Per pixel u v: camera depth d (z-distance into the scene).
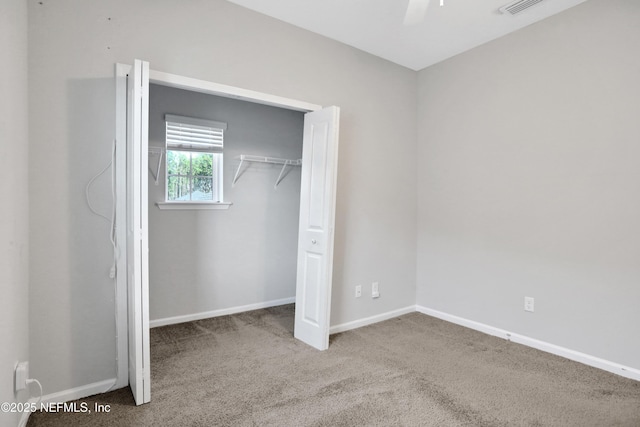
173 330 3.31
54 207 2.05
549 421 1.95
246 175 3.95
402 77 3.81
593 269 2.63
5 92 1.52
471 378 2.43
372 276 3.61
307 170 3.08
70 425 1.86
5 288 1.52
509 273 3.15
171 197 3.60
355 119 3.41
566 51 2.76
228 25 2.64
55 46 2.04
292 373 2.47
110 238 2.22
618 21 2.49
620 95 2.48
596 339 2.62
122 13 2.24
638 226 2.42
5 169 1.52
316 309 2.94
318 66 3.13
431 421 1.94
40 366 2.02
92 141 2.15
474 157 3.41
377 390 2.26
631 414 2.02
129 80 2.18
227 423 1.90
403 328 3.45
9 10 1.58
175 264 3.52
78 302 2.14
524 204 3.04
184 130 3.57
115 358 2.26
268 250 4.13
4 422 1.51
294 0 2.63
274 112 4.15
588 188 2.65
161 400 2.11
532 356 2.80
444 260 3.71
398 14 2.82
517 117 3.07
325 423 1.91
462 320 3.53
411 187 3.93
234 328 3.38
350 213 3.41
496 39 3.21
